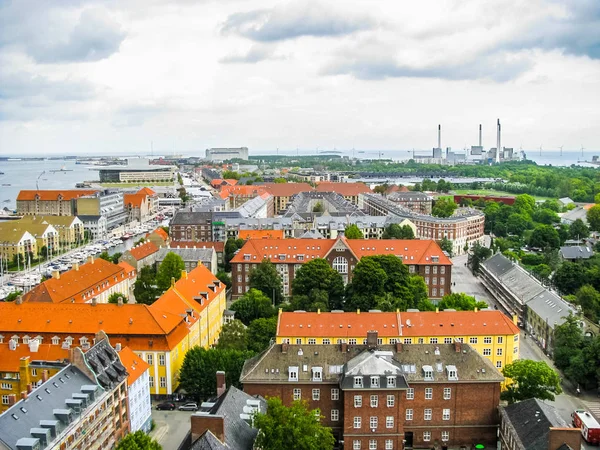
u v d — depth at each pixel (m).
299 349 120.44
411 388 115.06
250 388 116.31
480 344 142.12
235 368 129.75
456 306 170.88
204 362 131.00
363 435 111.25
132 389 117.62
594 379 144.50
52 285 178.75
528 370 120.75
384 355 117.38
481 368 117.00
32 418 89.69
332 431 116.44
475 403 115.69
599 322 184.00
